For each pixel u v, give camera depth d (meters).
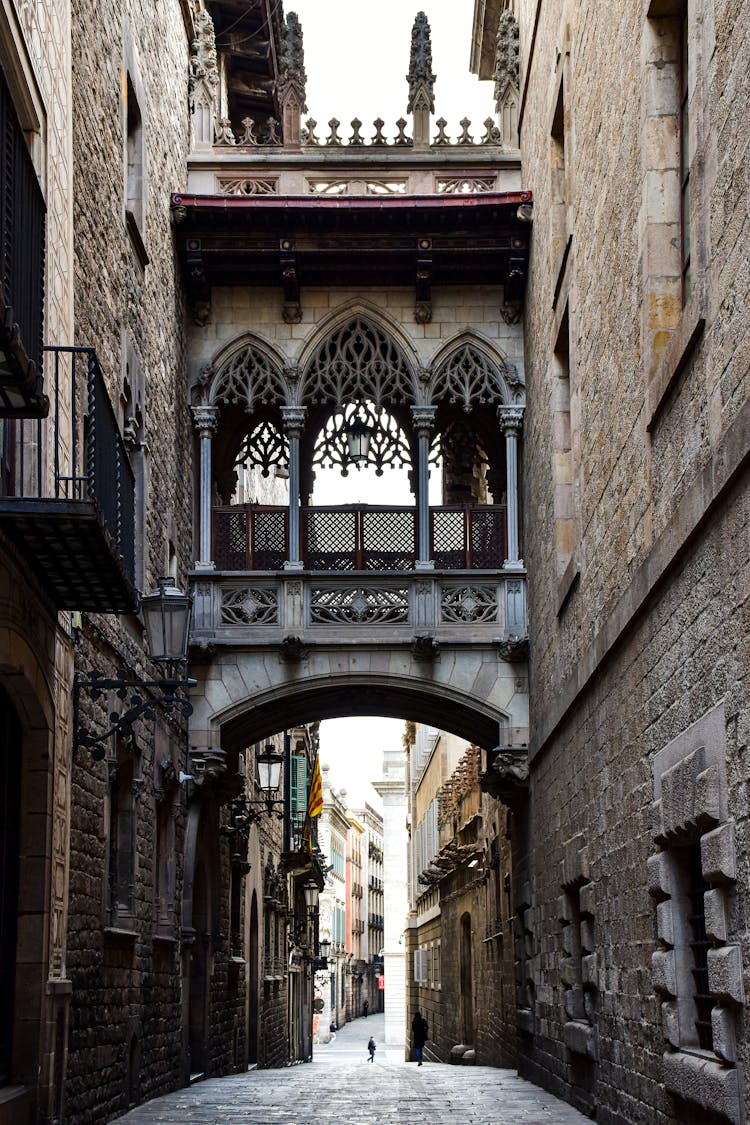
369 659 20.28
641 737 11.21
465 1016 36.06
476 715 21.16
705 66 8.61
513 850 22.72
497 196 20.08
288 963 40.69
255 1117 14.02
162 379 18.34
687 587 9.36
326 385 21.00
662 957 10.12
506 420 20.69
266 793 32.66
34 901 10.94
